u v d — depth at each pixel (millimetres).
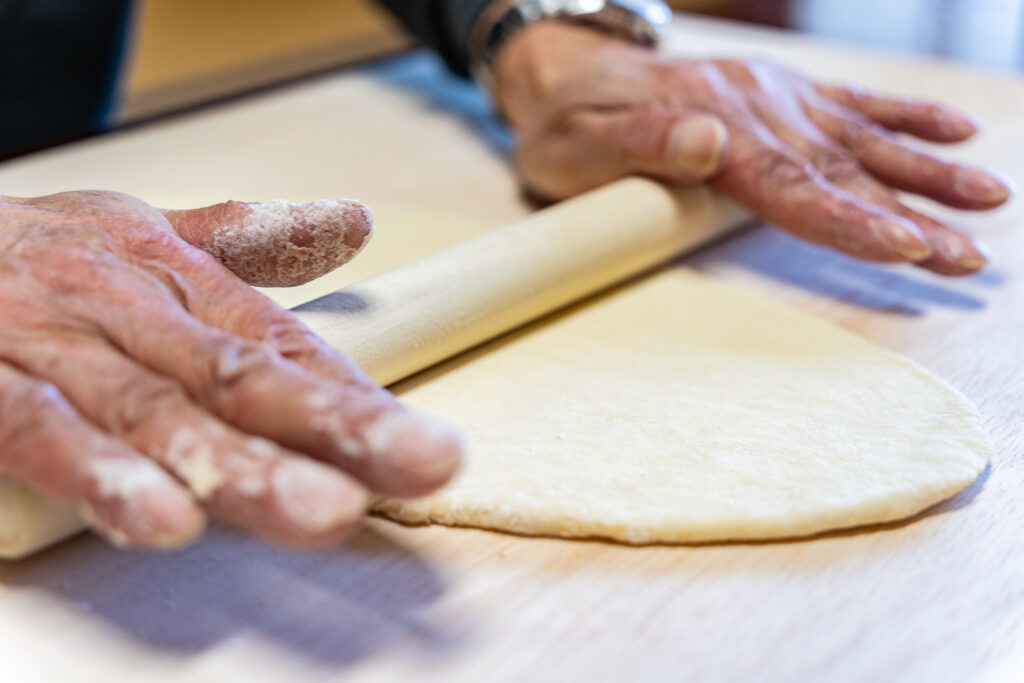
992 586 509
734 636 477
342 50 1860
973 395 678
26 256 516
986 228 947
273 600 500
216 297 512
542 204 993
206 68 2367
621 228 787
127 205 588
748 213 932
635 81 933
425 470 389
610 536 533
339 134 1181
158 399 433
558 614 491
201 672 455
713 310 771
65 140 1152
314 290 773
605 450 586
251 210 581
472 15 1171
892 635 478
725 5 1896
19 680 450
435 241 861
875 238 764
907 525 553
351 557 530
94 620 486
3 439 429
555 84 1064
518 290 712
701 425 611
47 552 533
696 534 528
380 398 423
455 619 488
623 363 691
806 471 564
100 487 392
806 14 1810
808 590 506
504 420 621
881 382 658
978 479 589
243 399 428
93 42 1409
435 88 1353
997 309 796
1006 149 1104
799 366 681
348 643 472
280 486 380
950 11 1835
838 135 930
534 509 538
